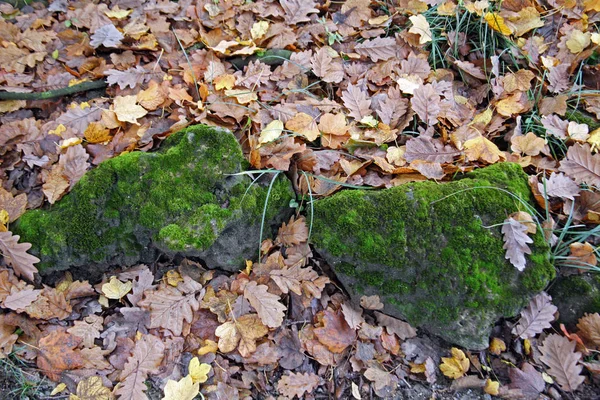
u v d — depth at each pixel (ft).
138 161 4.42
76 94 5.16
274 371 4.24
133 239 4.47
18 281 4.33
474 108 5.05
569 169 4.56
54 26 5.56
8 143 4.75
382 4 5.68
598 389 4.13
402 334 4.40
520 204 4.38
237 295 4.41
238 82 5.03
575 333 4.29
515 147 4.72
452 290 4.30
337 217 4.40
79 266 4.46
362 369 4.26
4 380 4.01
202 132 4.48
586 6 5.39
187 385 4.01
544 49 5.27
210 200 4.43
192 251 4.30
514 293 4.27
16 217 4.46
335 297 4.49
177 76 5.22
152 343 4.16
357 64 5.30
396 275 4.38
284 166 4.53
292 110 4.90
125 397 3.98
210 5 5.66
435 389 4.22
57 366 4.08
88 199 4.38
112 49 5.42
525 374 4.16
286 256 4.53
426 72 5.17
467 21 5.39
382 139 4.77
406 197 4.36
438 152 4.69
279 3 5.69
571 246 4.30
